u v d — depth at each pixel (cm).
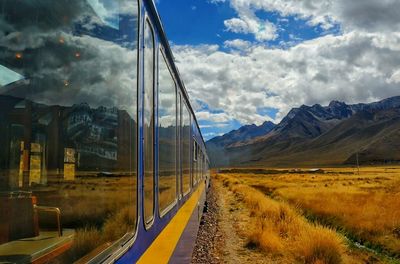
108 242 267
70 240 221
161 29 498
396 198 2755
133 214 331
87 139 244
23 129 202
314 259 1166
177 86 692
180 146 734
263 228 1569
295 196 3266
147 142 396
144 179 378
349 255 1288
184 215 771
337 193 3422
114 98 284
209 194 3741
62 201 220
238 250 1323
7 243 193
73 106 231
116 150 288
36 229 205
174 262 593
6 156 195
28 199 203
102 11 262
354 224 1794
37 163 208
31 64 205
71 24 228
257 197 2848
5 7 188
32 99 206
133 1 337
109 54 275
